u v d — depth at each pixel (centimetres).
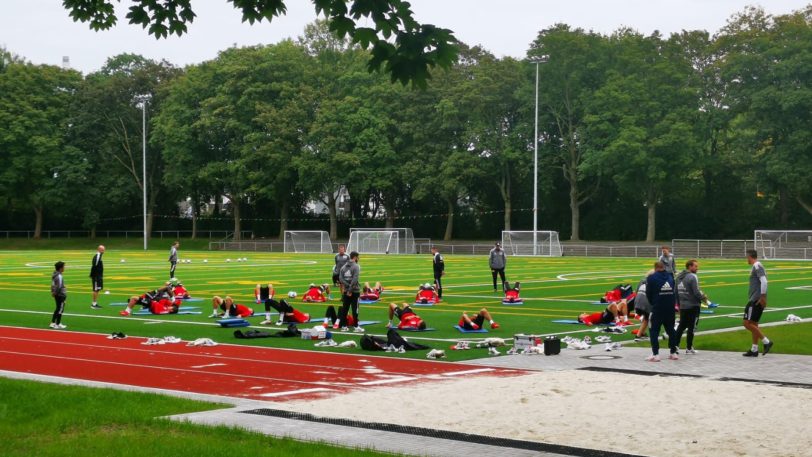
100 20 1446
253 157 9669
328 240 9356
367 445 1156
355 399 1491
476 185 10062
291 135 9688
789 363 1880
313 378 1720
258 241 10156
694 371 1781
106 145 10462
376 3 995
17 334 2461
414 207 10756
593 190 9712
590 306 3228
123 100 10562
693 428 1261
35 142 10238
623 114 8425
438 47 1020
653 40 9094
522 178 9894
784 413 1355
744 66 8312
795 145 7956
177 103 10119
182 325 2675
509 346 2189
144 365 1892
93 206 10750
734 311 2995
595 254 8338
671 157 8281
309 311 3091
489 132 9238
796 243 7750
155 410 1351
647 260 7144
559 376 1728
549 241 8494
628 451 1135
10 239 10706
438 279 3553
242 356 2023
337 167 9550
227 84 9925
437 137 9512
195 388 1612
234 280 4806
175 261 4722
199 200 11394
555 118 9206
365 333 2492
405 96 9619
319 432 1235
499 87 9169
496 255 3866
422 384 1647
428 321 2781
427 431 1248
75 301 3553
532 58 8788
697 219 9744
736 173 9369
